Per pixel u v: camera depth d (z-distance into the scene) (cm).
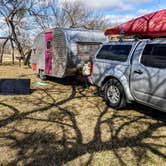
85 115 609
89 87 963
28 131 498
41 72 1143
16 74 1300
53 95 812
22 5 1878
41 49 1127
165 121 581
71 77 1034
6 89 812
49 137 472
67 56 933
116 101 656
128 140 472
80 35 970
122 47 649
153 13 699
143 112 645
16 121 552
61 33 961
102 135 491
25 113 609
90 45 975
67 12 2381
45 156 400
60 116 596
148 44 577
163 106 529
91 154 412
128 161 393
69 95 818
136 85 589
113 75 648
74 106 686
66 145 441
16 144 439
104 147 439
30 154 405
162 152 427
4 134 480
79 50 950
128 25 738
